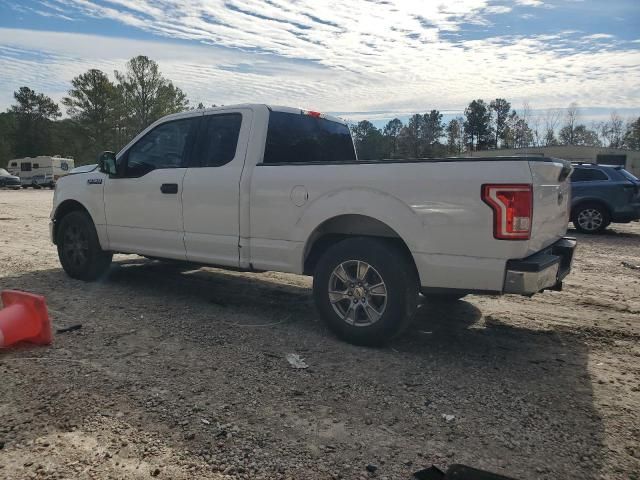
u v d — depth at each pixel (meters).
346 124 6.42
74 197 6.46
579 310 5.66
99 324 4.83
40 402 3.25
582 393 3.55
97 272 6.50
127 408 3.19
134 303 5.59
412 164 4.00
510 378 3.79
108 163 5.91
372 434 2.96
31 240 10.13
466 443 2.89
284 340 4.50
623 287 6.79
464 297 6.18
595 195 12.58
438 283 3.95
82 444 2.79
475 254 3.79
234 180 4.98
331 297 4.46
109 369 3.78
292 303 5.73
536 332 4.89
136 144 5.95
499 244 3.69
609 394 3.54
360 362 4.03
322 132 5.91
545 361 4.14
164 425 3.00
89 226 6.38
